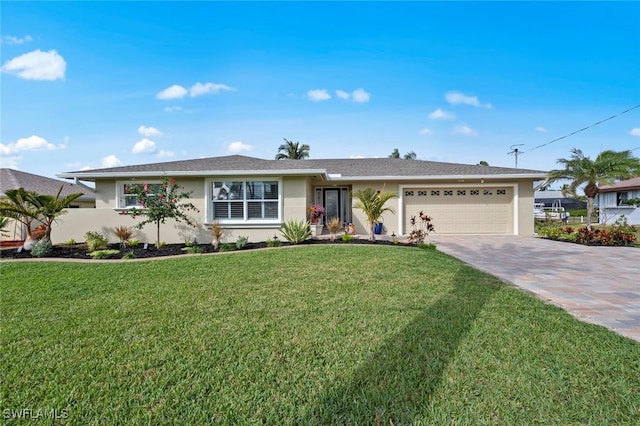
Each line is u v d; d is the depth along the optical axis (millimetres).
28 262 8867
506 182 16109
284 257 8992
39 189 19797
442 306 4855
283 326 4113
